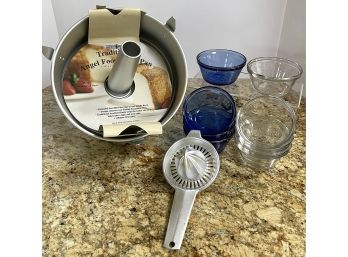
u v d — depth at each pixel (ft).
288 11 2.59
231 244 1.75
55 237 1.76
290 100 2.67
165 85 2.13
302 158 2.24
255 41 2.78
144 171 2.11
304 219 1.88
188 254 1.70
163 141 2.31
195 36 2.73
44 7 2.51
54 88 1.88
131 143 2.29
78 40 2.01
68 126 2.41
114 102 2.06
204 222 1.85
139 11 1.98
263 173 2.13
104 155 2.20
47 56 1.88
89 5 2.56
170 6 2.58
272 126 2.27
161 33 2.06
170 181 1.97
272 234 1.81
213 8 2.59
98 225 1.82
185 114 2.22
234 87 2.80
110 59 2.06
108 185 2.02
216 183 2.06
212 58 2.69
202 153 2.00
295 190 2.03
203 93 2.29
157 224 1.83
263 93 2.59
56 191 1.98
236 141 2.20
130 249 1.72
